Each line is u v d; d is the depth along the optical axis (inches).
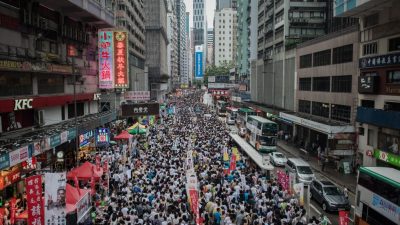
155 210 716.7
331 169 1428.4
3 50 919.7
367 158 1334.9
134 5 3068.4
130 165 1125.7
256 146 1624.0
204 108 4079.7
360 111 1333.7
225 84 4830.2
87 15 1392.7
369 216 677.3
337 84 1651.1
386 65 1234.6
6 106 916.0
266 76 2923.2
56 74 1255.5
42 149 883.4
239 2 4776.1
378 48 1305.4
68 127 1120.2
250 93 3585.1
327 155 1423.5
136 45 3176.7
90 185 896.3
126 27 2605.8
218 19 7278.5
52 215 574.2
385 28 1255.5
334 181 1246.3
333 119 1690.5
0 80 920.9
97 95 1675.7
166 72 5900.6
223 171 1066.7
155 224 665.0
